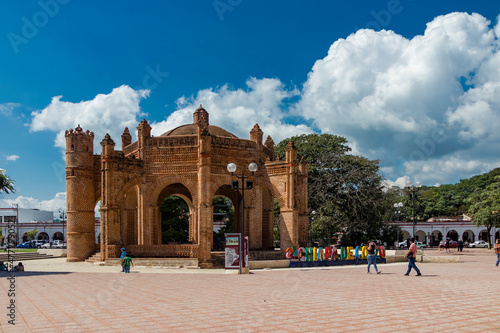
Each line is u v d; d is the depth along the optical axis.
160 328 10.18
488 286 17.94
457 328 9.76
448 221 81.44
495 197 62.22
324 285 18.91
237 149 36.50
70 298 15.28
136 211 38.75
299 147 59.44
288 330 9.79
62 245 69.75
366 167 54.34
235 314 11.80
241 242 26.23
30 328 10.33
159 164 35.69
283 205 36.56
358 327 9.97
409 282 19.91
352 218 53.41
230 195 44.81
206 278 22.84
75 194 38.66
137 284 19.86
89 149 39.81
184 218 60.22
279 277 23.36
